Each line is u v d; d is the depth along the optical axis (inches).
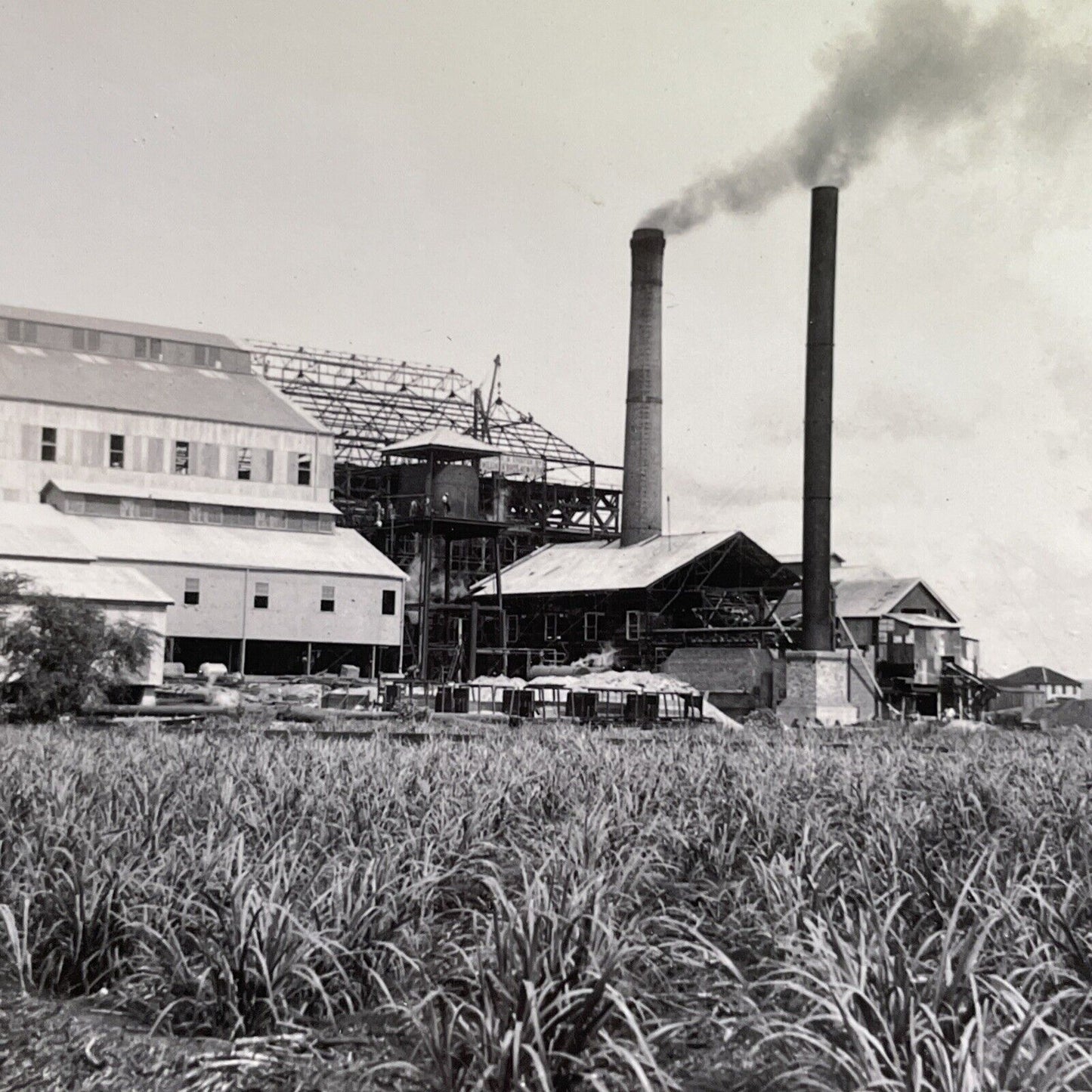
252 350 3814.0
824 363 2484.0
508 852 524.1
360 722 1813.5
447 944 404.2
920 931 419.2
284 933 368.5
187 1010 377.4
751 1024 321.7
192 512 3262.8
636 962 390.9
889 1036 273.0
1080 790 625.9
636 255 3614.7
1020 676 4037.9
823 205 2471.7
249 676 2896.2
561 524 4306.1
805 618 2502.5
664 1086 286.2
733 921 431.2
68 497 3102.9
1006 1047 293.6
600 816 493.4
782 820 529.7
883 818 510.3
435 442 3294.8
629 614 3245.6
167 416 3371.1
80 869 438.3
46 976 412.5
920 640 3390.7
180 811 561.3
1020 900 417.4
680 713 2320.4
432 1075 306.5
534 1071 293.4
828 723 2431.1
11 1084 338.6
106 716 1884.8
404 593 3233.3
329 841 522.9
